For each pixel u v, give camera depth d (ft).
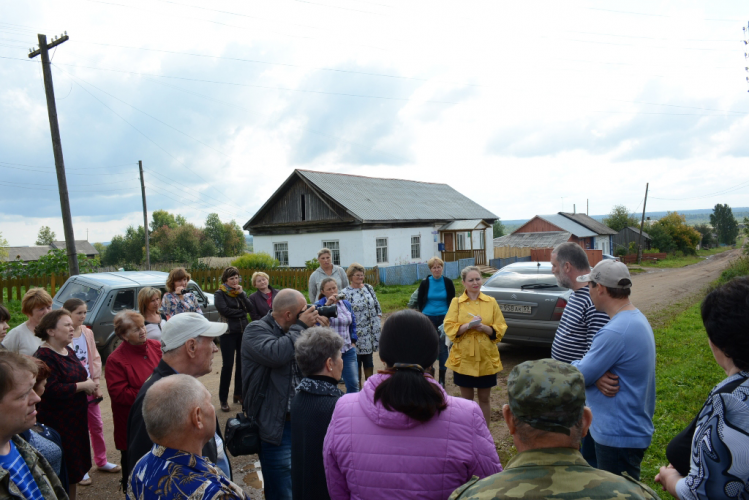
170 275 19.44
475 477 4.71
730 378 5.20
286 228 82.53
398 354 6.28
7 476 6.22
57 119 40.68
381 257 77.00
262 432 10.03
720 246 321.52
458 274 85.10
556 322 21.89
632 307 8.32
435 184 112.37
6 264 49.06
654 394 8.32
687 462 5.59
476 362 14.03
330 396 7.93
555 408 4.21
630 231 188.96
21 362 6.52
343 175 89.04
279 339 10.22
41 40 39.58
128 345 11.36
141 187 91.97
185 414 5.89
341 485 6.39
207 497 5.50
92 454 14.90
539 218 154.40
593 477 4.05
